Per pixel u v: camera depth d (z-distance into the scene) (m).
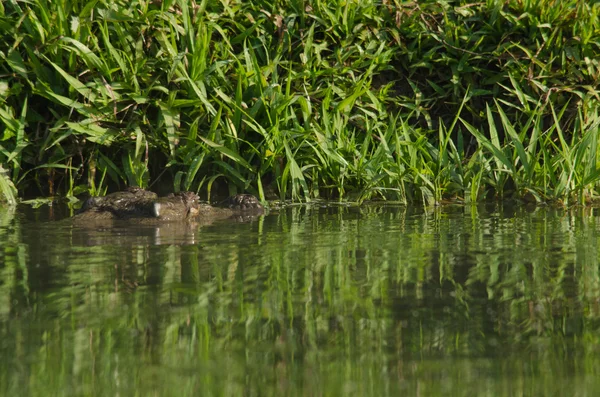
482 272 9.16
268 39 17.89
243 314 7.54
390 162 16.19
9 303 7.86
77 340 6.81
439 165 16.38
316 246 10.87
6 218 13.77
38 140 16.62
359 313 7.58
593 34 18.36
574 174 16.02
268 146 16.27
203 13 17.44
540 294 8.21
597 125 16.23
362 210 14.91
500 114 16.92
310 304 7.88
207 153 16.48
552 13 18.39
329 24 18.22
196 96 16.77
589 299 8.00
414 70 18.42
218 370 6.17
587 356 6.44
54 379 5.99
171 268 9.41
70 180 16.41
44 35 16.58
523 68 17.89
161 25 17.14
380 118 17.69
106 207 13.98
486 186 17.22
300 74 17.39
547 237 11.51
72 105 16.08
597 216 13.83
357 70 17.91
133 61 16.89
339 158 16.27
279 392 5.75
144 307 7.75
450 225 12.83
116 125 16.73
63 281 8.73
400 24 18.56
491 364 6.29
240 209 14.86
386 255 10.18
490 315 7.52
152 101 16.69
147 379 5.99
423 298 8.09
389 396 5.68
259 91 16.91
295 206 15.53
